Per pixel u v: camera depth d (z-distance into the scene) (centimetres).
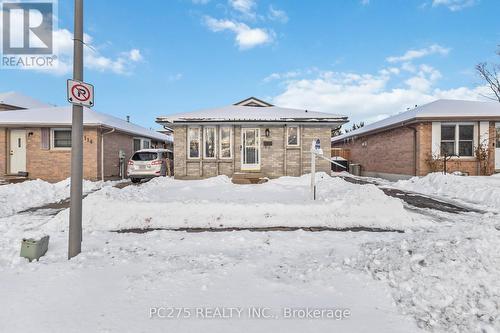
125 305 278
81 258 402
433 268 327
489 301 272
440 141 1413
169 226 637
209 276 342
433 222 640
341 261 391
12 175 1452
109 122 1653
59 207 854
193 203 690
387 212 659
